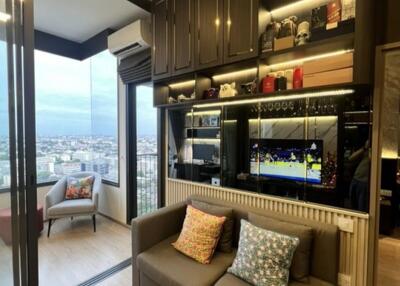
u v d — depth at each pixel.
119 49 3.07
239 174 2.40
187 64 2.36
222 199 2.38
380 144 1.64
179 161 2.95
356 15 1.49
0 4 1.62
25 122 1.76
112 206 3.79
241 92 2.27
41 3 2.75
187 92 2.83
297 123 2.03
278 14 2.03
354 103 1.73
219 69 2.26
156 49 2.65
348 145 1.77
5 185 1.68
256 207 2.09
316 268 1.64
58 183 3.57
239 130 2.40
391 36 1.59
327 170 1.86
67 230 3.41
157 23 2.63
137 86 3.50
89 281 2.25
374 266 1.69
